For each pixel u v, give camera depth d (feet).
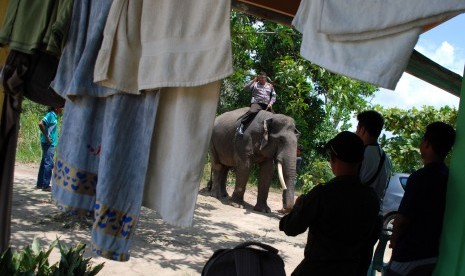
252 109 35.99
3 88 10.50
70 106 9.19
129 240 8.14
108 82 8.06
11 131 11.39
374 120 12.81
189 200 7.70
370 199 9.25
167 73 7.40
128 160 8.23
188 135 7.64
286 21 12.28
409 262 9.64
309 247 9.30
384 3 5.50
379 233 10.01
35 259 10.72
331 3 5.88
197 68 7.19
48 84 10.60
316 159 53.88
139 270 16.94
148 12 7.79
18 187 28.73
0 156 11.41
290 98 48.85
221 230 25.75
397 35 5.53
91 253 17.74
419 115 31.17
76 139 8.90
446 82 11.58
